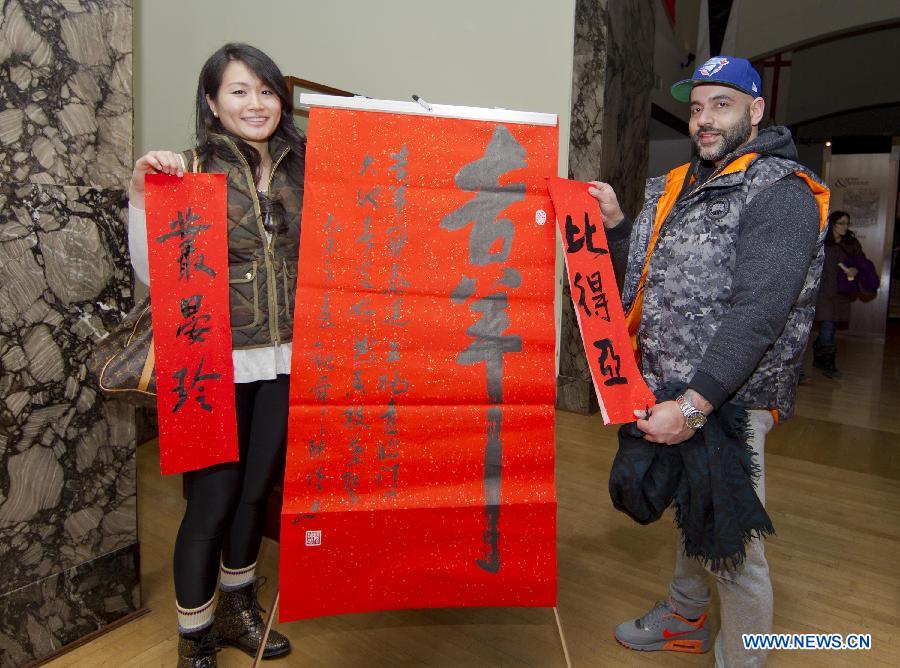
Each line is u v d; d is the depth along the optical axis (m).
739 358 1.15
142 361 1.31
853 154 7.40
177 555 1.40
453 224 1.20
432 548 1.22
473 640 1.68
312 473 1.18
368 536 1.20
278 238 1.37
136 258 1.27
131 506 1.71
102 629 1.67
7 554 1.48
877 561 2.13
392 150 1.18
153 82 3.35
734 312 1.18
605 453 3.07
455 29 3.65
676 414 1.18
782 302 1.16
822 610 1.84
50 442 1.52
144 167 1.18
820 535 2.31
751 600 1.32
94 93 1.52
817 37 6.51
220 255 1.24
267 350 1.38
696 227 1.29
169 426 1.22
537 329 1.22
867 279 5.34
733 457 1.23
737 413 1.26
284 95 1.34
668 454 1.29
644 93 4.29
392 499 1.20
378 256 1.19
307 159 1.16
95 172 1.54
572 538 2.25
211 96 1.33
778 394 1.30
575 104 3.50
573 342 3.69
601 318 1.23
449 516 1.21
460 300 1.21
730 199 1.25
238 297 1.34
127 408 1.67
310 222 1.17
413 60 3.76
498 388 1.22
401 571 1.22
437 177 1.19
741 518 1.21
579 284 1.22
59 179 1.47
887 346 6.64
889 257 7.35
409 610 1.81
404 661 1.58
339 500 1.19
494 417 1.22
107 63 1.53
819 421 3.71
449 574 1.23
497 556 1.23
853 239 5.35
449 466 1.21
